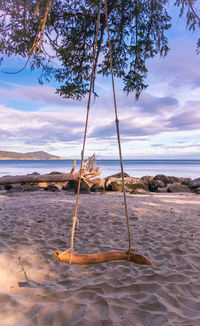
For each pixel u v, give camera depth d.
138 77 6.73
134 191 15.66
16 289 2.68
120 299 2.48
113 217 6.77
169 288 2.77
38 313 2.21
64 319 2.14
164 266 3.47
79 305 2.35
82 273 3.24
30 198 11.55
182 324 2.08
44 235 5.11
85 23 6.22
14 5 4.62
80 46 6.57
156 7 5.82
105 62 7.14
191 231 5.33
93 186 17.23
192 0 4.07
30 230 5.45
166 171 54.59
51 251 4.15
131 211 7.68
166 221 6.36
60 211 7.56
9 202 9.95
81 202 9.52
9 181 5.55
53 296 2.53
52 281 2.99
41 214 7.14
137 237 4.95
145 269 3.36
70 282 2.93
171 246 4.36
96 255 2.77
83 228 5.70
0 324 2.03
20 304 2.35
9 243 4.50
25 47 5.88
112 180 18.39
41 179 5.91
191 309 2.35
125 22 6.52
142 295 2.60
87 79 7.30
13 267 3.36
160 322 2.10
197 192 15.81
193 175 42.31
